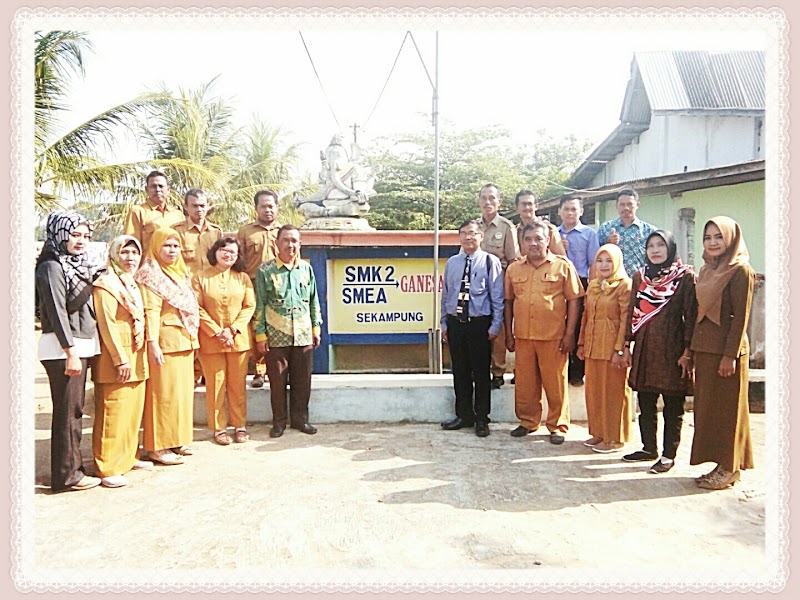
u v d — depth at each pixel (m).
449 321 4.83
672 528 3.14
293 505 3.45
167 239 4.13
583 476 3.88
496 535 3.06
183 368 4.22
